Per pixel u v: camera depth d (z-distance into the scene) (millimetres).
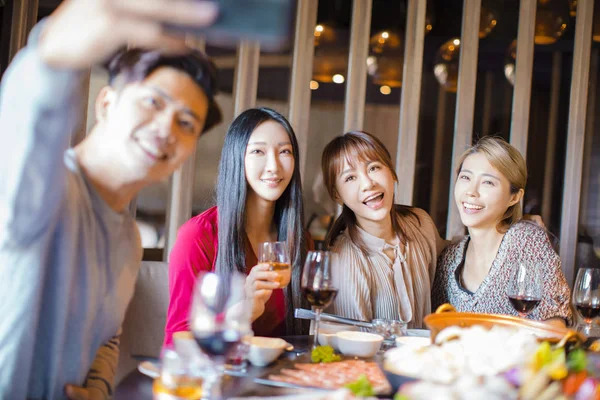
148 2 859
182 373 1171
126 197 1321
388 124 4258
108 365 1415
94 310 1312
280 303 2217
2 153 1024
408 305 2410
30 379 1248
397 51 4145
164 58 1195
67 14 926
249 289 1876
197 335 1227
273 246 1867
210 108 1292
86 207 1249
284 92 4012
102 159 1249
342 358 1648
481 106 4234
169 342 2057
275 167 2170
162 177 1270
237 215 2178
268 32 849
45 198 1061
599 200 4141
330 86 4164
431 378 1121
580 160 4035
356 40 3904
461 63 4012
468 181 2527
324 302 1689
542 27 4129
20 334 1150
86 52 940
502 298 2432
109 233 1304
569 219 4039
